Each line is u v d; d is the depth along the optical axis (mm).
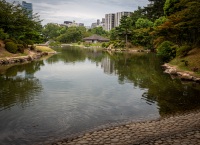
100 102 17766
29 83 24656
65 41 156875
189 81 26125
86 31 179125
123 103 17500
